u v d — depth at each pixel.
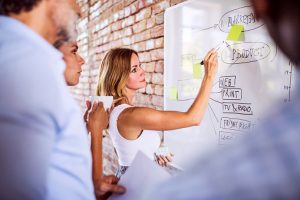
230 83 1.44
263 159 0.33
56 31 0.74
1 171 0.56
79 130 0.70
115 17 2.80
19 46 0.62
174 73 1.86
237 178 0.34
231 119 1.45
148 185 0.85
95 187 0.99
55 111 0.61
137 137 1.56
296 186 0.31
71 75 1.31
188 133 1.73
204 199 0.36
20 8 0.67
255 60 1.31
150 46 2.19
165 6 1.98
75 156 0.68
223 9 1.47
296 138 0.32
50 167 0.64
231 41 1.43
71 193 0.68
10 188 0.56
